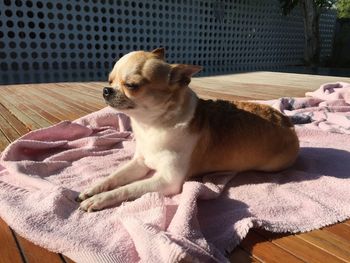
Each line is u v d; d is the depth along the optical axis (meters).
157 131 0.42
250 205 0.39
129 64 0.40
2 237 0.32
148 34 2.10
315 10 2.67
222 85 1.32
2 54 1.71
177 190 0.42
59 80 1.42
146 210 0.35
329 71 2.27
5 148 0.54
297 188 0.44
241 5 2.43
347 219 0.37
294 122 0.75
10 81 1.37
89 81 1.39
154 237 0.30
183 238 0.30
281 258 0.30
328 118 0.78
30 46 1.73
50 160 0.49
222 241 0.32
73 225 0.33
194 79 1.51
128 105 0.40
